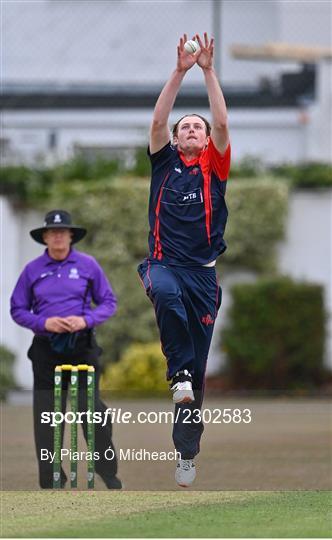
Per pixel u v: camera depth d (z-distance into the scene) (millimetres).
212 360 50219
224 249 22484
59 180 53094
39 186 52375
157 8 62594
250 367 48938
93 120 64562
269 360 48875
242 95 64000
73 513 21859
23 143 63938
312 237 52625
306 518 21203
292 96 64375
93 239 51625
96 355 27781
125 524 20609
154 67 64438
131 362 47750
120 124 64625
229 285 52125
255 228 51750
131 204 51312
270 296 49094
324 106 62125
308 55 60594
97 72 64438
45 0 63062
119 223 51375
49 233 28109
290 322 49031
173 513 21797
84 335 27531
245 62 63969
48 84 64062
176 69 21844
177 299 21375
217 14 60094
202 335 22453
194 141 21938
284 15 60188
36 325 27312
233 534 19531
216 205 21953
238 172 53531
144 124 64750
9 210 51062
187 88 65438
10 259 50969
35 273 28156
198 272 22000
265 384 49125
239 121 63844
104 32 64000
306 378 49312
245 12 60219
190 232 21891
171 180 21953
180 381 21531
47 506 22609
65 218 28297
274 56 60469
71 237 29000
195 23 61312
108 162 54094
